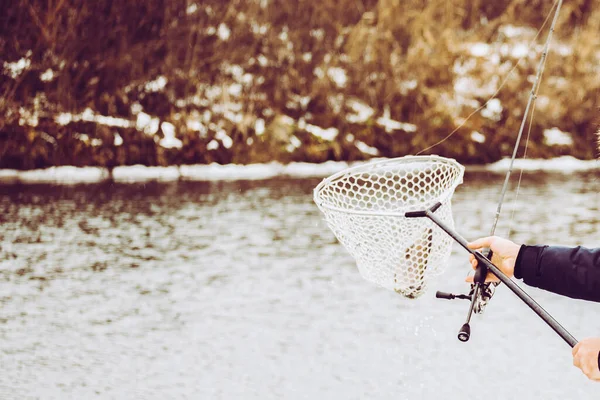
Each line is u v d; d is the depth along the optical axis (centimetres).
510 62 2933
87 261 1345
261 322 1027
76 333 988
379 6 2847
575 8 3016
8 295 1150
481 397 787
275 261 1345
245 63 2733
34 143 2481
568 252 320
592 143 2909
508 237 1501
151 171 2519
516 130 2856
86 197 2006
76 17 2559
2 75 2495
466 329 372
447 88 2853
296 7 2781
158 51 2645
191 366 876
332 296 1138
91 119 2556
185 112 2645
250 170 2577
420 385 816
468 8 2981
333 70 2820
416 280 437
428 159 460
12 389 812
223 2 2714
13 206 1867
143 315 1060
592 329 987
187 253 1402
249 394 797
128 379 840
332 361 888
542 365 870
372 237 433
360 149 2738
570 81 2956
